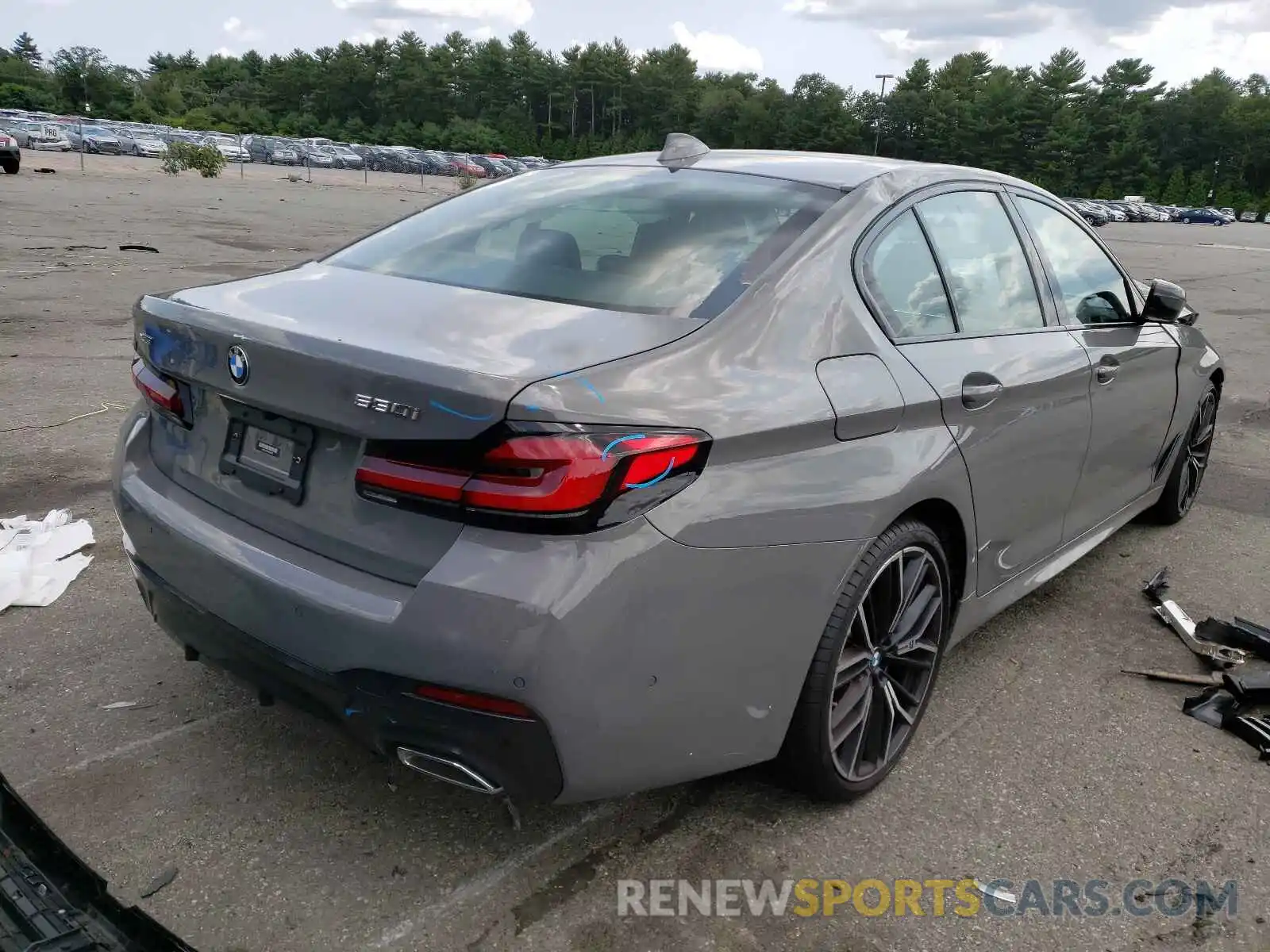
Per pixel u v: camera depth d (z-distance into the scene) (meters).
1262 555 4.60
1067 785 2.77
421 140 132.62
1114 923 2.26
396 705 1.93
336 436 2.05
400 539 1.97
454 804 2.52
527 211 2.89
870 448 2.36
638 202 2.79
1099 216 73.81
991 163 122.44
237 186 39.19
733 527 2.03
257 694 2.24
